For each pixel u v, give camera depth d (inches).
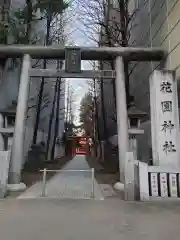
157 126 423.5
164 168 392.5
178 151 416.5
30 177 666.2
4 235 231.6
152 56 555.2
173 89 434.0
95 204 357.7
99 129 1462.8
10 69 735.7
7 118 532.4
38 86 1061.1
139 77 815.1
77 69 533.6
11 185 465.7
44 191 420.8
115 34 901.8
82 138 2992.1
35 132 912.3
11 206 342.6
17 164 486.6
